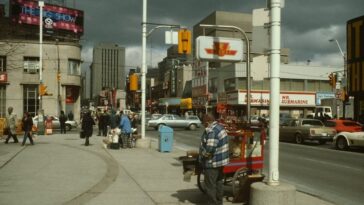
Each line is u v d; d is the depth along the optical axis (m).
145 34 21.53
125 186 10.23
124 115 20.91
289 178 12.87
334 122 30.64
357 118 32.66
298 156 19.44
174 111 89.75
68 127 43.03
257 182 7.77
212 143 7.55
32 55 53.00
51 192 9.33
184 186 10.30
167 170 13.01
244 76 62.94
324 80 67.19
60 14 62.31
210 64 76.56
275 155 7.38
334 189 11.04
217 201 7.77
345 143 22.77
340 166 15.81
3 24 28.02
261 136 9.55
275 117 7.39
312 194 10.34
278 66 7.43
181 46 16.28
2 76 51.47
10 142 24.05
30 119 21.52
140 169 13.20
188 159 9.23
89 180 10.94
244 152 9.26
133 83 21.88
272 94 7.42
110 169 13.04
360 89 31.97
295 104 64.12
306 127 27.45
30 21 60.09
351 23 32.94
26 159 15.17
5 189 9.62
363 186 11.50
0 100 51.78
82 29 64.75
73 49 55.22
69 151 18.36
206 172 7.68
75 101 56.38
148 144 20.92
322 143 28.34
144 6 21.25
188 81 88.56
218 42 12.35
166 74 108.19
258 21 7.84
